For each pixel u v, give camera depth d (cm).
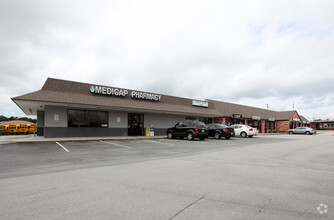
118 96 2028
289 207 367
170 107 2367
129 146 1306
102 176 571
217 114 2867
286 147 1331
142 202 386
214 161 805
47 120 1666
